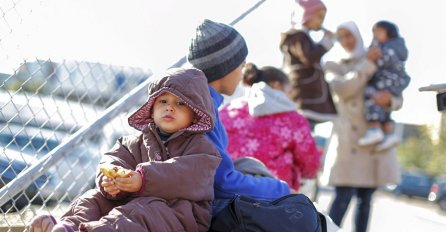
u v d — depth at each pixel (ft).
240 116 16.93
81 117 16.34
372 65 22.49
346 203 22.74
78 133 13.84
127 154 11.41
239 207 11.07
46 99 15.58
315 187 23.43
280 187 12.69
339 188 22.84
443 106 13.26
